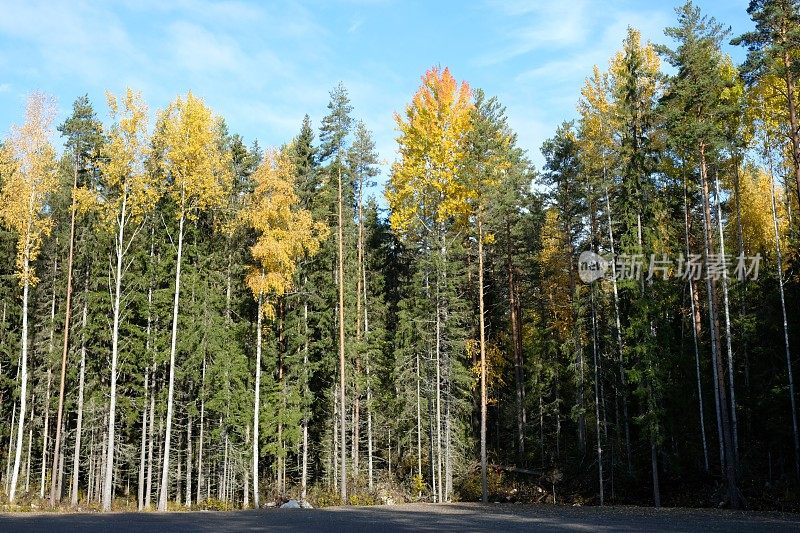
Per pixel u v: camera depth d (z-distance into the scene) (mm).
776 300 28391
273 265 27828
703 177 25906
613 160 29391
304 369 31859
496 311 39000
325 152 32562
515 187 34750
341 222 30750
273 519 18812
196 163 26812
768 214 34062
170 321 31078
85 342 30812
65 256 33031
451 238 33219
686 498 28266
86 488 41750
